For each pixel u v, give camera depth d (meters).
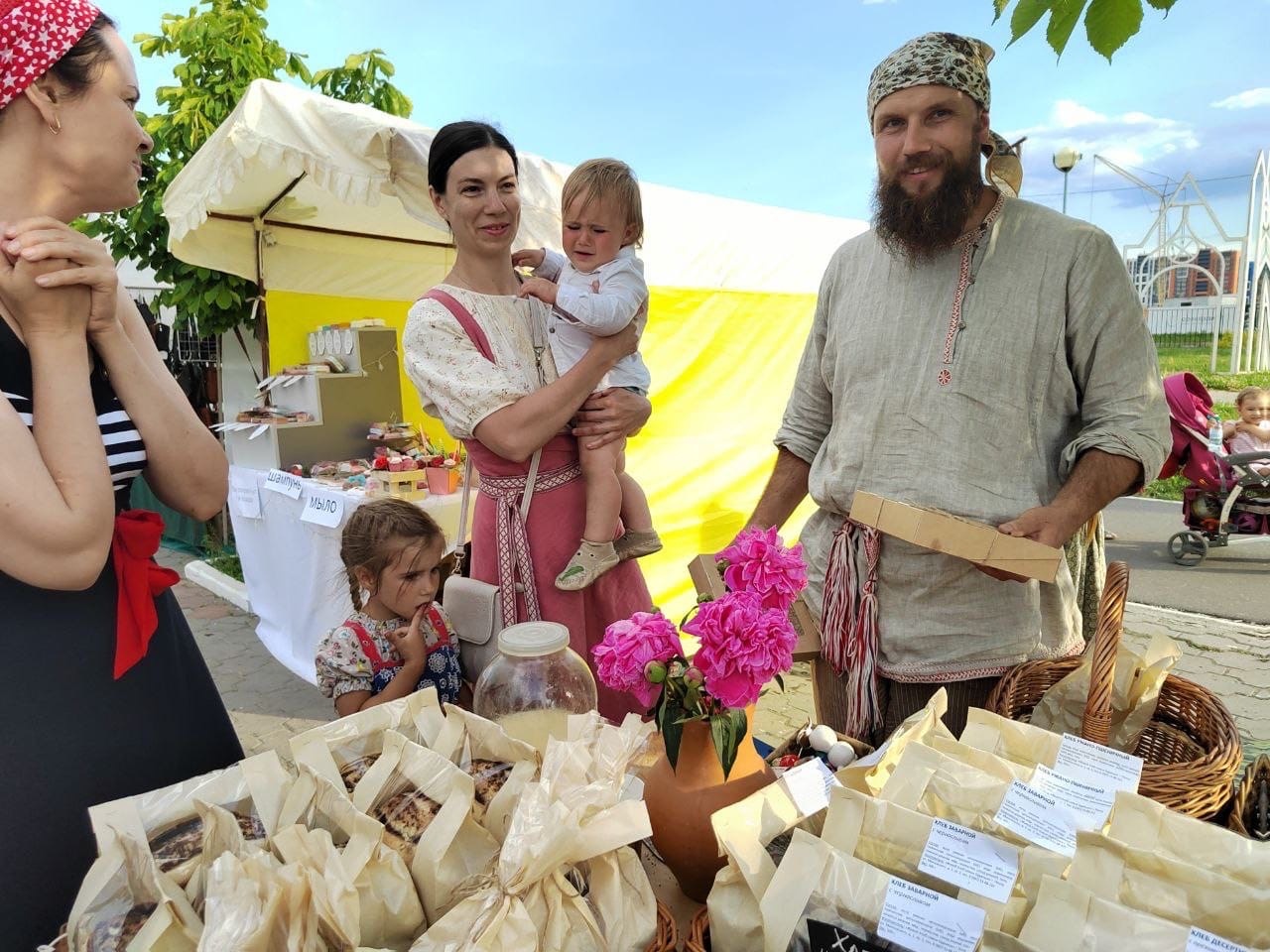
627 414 1.92
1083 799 1.03
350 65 6.56
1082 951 0.81
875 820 0.97
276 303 4.74
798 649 1.85
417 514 2.13
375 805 1.04
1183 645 4.75
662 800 1.21
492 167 1.76
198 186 3.68
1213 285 16.77
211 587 5.97
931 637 1.71
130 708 1.19
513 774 1.06
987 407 1.63
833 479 1.83
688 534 4.69
